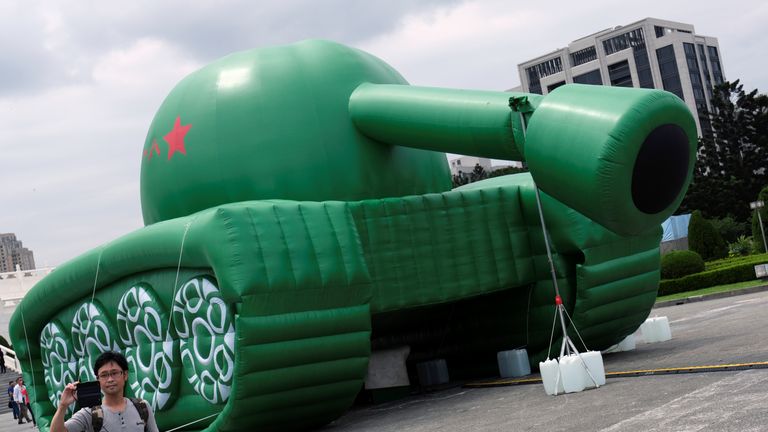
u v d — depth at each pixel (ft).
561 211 47.96
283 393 38.83
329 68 48.08
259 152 45.78
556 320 49.70
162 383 43.14
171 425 43.32
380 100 45.14
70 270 49.19
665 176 35.94
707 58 323.37
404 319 52.39
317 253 39.63
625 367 43.42
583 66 327.26
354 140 46.78
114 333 47.62
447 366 56.70
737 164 196.85
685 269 110.83
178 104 48.80
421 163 50.11
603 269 47.98
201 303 40.52
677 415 27.68
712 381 33.24
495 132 39.32
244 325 37.17
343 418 45.93
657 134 35.22
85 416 19.03
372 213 45.47
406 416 41.73
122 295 46.60
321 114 46.62
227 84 47.39
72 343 51.78
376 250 45.24
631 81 319.06
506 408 37.47
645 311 51.49
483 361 54.70
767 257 113.29
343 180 46.14
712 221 184.85
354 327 40.75
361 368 41.14
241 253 37.65
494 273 48.73
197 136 46.96
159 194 48.47
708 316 67.67
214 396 40.06
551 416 32.58
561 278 49.01
